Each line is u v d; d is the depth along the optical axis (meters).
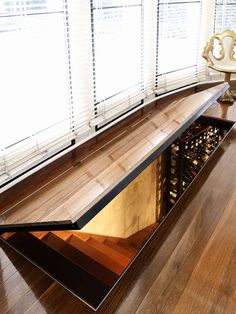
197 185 2.23
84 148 2.27
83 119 2.35
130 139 2.29
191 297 1.42
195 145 3.28
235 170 2.39
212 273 1.53
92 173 1.90
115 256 2.64
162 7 2.92
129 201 3.07
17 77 1.81
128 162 1.95
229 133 2.89
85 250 2.52
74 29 2.11
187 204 2.04
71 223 1.45
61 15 1.99
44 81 1.98
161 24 2.99
